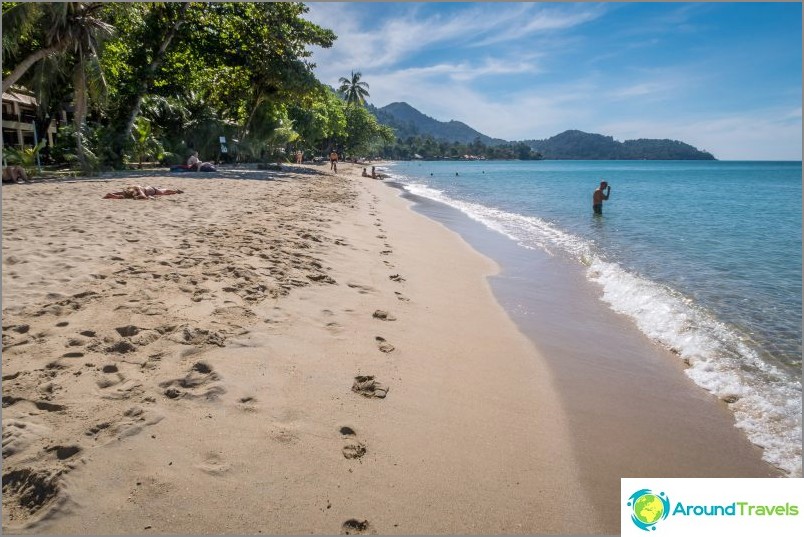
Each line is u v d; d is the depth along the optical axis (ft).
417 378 13.21
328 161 239.50
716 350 16.76
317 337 14.58
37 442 8.59
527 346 16.90
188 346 12.64
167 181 57.62
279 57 103.35
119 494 7.70
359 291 19.86
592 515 8.73
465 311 20.11
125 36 85.56
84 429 9.05
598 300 23.08
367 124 303.48
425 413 11.52
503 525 8.27
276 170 100.12
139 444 8.83
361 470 9.11
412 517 8.16
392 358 14.14
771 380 14.58
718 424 12.25
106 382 10.71
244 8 100.17
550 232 43.73
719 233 43.19
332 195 57.00
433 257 30.07
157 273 18.42
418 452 9.96
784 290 24.12
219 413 10.09
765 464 10.60
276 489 8.29
